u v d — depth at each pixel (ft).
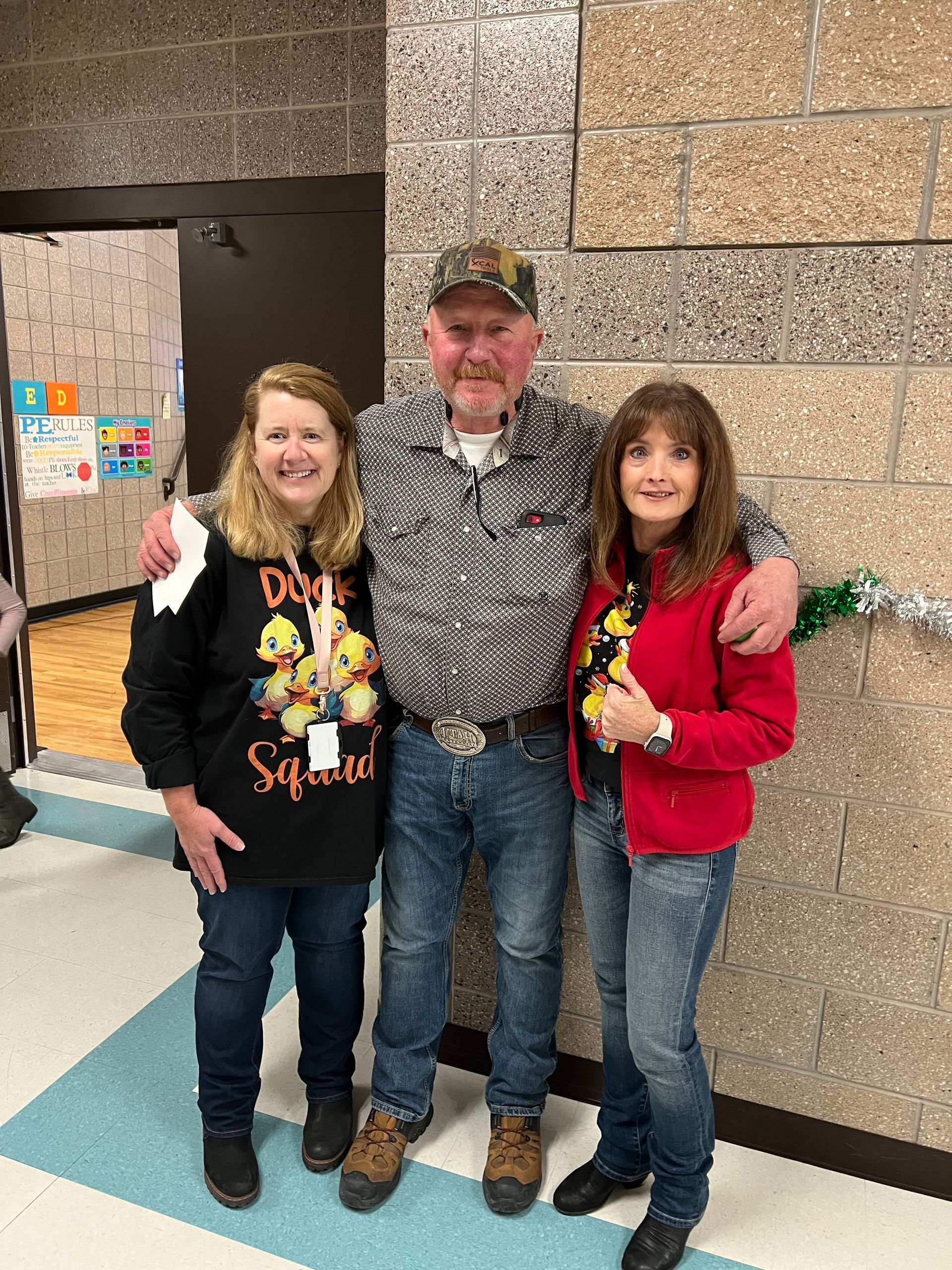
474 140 5.77
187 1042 6.88
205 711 4.95
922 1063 5.71
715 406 5.52
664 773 4.59
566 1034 6.49
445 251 4.67
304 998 5.78
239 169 10.32
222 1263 5.03
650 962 4.71
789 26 5.00
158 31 10.36
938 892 5.52
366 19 9.48
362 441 5.21
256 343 10.48
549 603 4.79
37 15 10.82
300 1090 6.48
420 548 4.88
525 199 5.73
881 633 5.39
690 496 4.36
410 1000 5.63
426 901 5.48
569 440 5.03
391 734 5.38
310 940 5.59
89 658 19.07
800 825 5.74
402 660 4.96
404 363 6.18
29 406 22.09
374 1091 5.82
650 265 5.52
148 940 8.29
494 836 5.29
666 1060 4.74
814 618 5.34
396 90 5.88
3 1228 5.19
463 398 4.61
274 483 4.71
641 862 4.73
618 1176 5.49
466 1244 5.24
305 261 10.10
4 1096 6.25
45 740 13.91
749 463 5.51
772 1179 5.86
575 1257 5.17
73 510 23.85
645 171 5.42
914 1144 5.80
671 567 4.48
